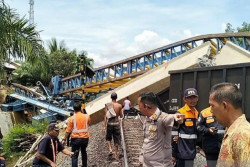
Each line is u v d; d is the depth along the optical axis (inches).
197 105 386.0
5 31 377.4
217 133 228.4
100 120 835.4
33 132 688.4
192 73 398.0
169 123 179.6
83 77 589.9
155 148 183.5
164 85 751.1
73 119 343.6
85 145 347.3
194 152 234.2
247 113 321.7
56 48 1910.7
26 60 398.9
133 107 804.6
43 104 1081.4
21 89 1280.8
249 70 323.3
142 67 1053.2
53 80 1221.7
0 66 387.2
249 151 83.7
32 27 388.8
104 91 1196.5
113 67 1133.7
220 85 98.3
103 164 389.7
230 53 506.0
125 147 419.5
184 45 977.5
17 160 597.3
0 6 376.8
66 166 425.4
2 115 1085.8
